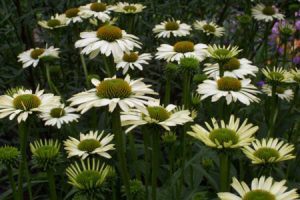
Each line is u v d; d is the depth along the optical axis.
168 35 1.29
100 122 1.17
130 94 0.76
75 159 1.02
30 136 1.20
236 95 0.92
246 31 1.54
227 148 0.70
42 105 0.81
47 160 0.81
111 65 0.98
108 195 0.94
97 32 0.98
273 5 1.60
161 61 1.46
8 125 1.26
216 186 0.94
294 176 1.04
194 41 1.57
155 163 0.76
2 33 1.37
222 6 1.71
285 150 0.77
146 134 0.86
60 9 1.43
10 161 0.82
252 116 1.20
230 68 1.05
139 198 0.88
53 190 0.82
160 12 1.58
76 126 1.19
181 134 0.98
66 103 1.19
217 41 1.71
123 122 0.74
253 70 1.06
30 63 1.21
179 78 1.51
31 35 1.43
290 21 1.65
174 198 0.94
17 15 1.41
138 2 1.56
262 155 0.75
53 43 1.41
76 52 1.35
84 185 0.75
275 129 1.15
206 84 0.95
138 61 1.14
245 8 1.59
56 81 1.25
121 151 0.75
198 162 1.01
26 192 1.18
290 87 1.28
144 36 1.52
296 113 1.16
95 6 1.29
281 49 1.67
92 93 0.76
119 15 1.46
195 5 1.63
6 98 0.82
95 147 0.87
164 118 0.74
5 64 1.41
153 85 1.48
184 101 0.93
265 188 0.67
